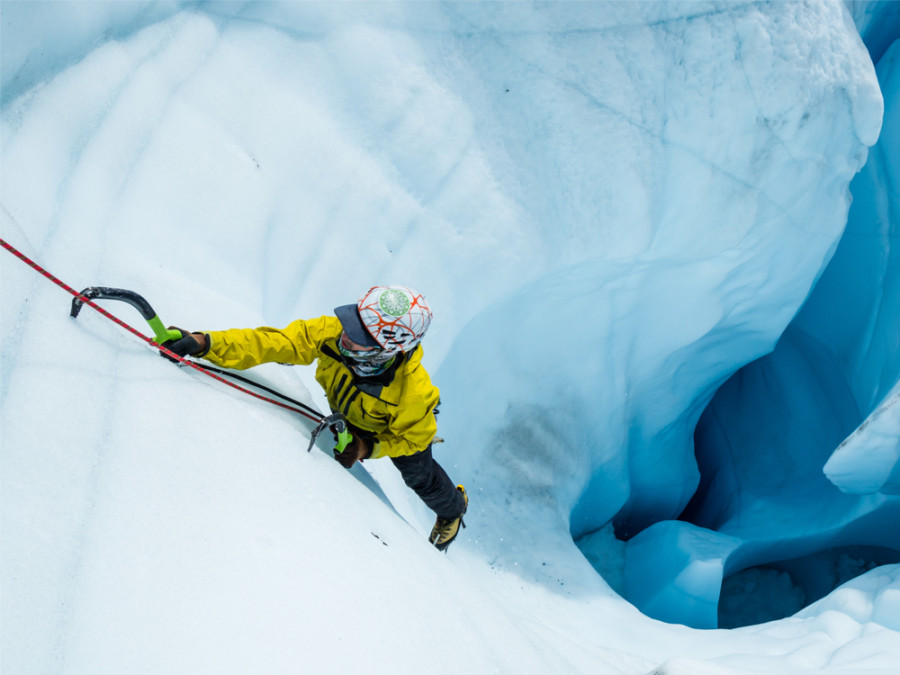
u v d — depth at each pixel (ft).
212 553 4.64
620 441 19.25
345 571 5.26
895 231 19.40
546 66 12.66
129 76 8.43
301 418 7.30
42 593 3.83
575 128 12.97
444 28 12.14
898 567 15.12
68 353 5.29
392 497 10.50
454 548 13.50
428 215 12.02
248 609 4.41
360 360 6.39
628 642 13.08
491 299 13.00
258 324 8.63
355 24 11.27
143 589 4.17
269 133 10.14
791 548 20.44
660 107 13.28
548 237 13.17
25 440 4.49
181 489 4.95
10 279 5.49
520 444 16.02
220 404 6.07
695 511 25.34
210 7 9.82
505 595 13.06
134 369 5.69
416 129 11.75
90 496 4.48
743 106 13.48
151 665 3.83
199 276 8.32
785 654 12.25
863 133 15.03
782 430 23.41
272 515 5.27
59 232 6.67
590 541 20.86
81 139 7.64
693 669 7.98
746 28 13.05
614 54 12.86
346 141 11.16
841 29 14.20
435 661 5.17
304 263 10.47
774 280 17.02
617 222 13.57
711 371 19.89
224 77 9.75
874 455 15.70
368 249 11.31
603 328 16.58
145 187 8.17
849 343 21.24
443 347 12.61
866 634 12.67
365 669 4.54
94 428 4.92
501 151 12.65
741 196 14.43
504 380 15.60
